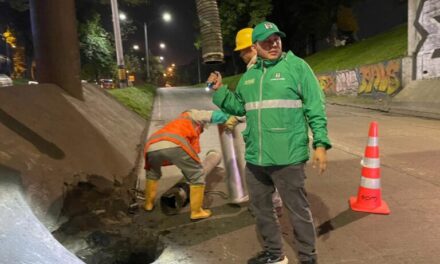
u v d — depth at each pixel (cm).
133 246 378
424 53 1638
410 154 697
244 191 463
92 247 354
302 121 272
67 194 392
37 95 556
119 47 1867
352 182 543
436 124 1102
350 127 1102
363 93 2019
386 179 546
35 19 677
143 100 1695
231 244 360
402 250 336
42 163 396
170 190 470
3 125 414
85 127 576
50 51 675
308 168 621
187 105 1973
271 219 303
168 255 341
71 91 693
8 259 236
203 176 423
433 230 375
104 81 3234
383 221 400
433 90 1463
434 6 1568
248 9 3328
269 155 271
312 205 454
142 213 444
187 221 418
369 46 2416
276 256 308
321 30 3462
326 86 2436
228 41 3584
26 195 332
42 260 256
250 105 279
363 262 318
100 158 518
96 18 3622
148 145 422
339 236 369
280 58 273
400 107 1526
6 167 346
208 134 1003
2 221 270
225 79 4094
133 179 555
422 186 508
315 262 290
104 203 418
